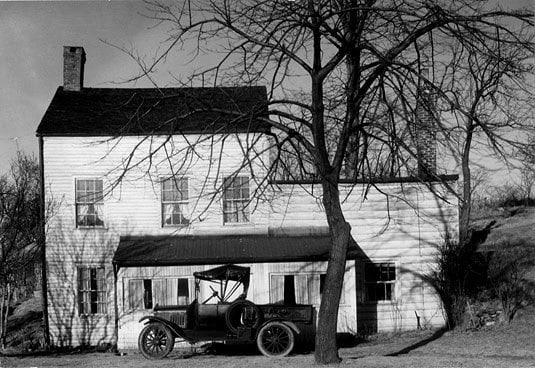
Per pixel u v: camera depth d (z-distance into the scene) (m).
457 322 25.69
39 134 28.31
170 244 27.42
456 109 14.28
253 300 25.77
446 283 26.55
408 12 14.03
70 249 28.31
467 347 20.78
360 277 27.77
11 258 26.55
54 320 28.08
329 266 16.61
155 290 25.86
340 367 15.95
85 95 32.28
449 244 27.12
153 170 28.39
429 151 19.47
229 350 23.97
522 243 31.03
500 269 26.11
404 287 27.72
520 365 16.56
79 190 28.47
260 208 28.19
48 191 28.34
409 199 27.91
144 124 28.27
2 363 20.73
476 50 14.44
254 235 28.03
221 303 22.38
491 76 16.22
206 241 27.62
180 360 20.70
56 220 28.33
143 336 21.94
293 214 28.02
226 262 25.83
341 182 27.09
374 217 27.98
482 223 40.28
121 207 28.44
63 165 28.45
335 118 17.20
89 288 28.36
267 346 21.70
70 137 28.52
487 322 25.14
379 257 27.81
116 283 25.77
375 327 27.56
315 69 16.19
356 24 15.67
